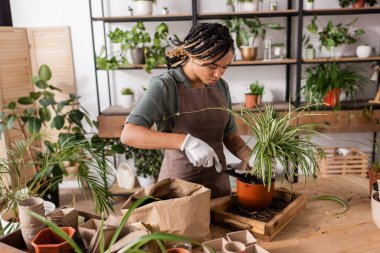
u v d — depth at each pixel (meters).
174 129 1.46
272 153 1.11
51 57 3.21
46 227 0.94
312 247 1.01
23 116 2.82
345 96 3.03
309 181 1.54
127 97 3.07
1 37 2.86
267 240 1.05
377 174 1.31
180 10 3.12
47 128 3.34
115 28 3.14
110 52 3.23
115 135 2.85
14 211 1.35
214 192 1.53
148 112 1.29
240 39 2.91
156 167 3.04
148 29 3.18
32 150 3.17
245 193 1.17
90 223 0.97
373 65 3.10
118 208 2.89
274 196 1.29
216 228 1.14
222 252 0.88
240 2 2.90
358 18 3.11
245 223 1.08
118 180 3.16
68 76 3.24
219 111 1.51
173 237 0.73
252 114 1.23
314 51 2.93
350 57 2.96
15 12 3.19
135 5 3.02
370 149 3.32
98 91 3.12
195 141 1.22
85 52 3.24
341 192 1.41
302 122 2.77
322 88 2.79
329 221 1.16
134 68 2.96
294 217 1.18
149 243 0.87
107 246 0.87
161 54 2.91
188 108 1.44
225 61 1.24
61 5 3.16
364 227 1.11
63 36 3.15
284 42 3.17
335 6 3.10
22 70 3.10
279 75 3.28
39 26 3.21
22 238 0.97
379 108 2.88
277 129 1.14
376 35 3.15
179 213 0.95
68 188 3.40
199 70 1.29
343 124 2.83
